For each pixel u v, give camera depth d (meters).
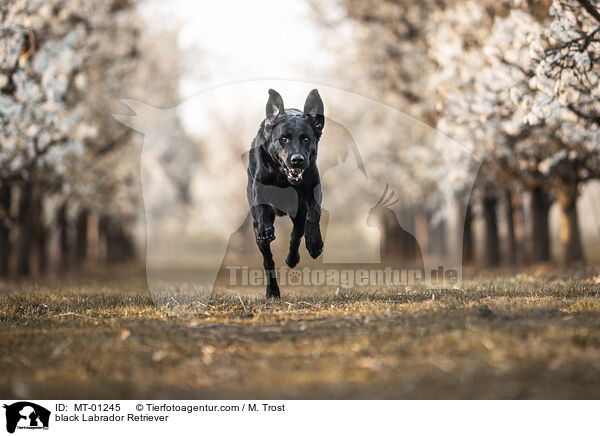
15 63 14.19
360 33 23.50
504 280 12.05
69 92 17.39
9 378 5.04
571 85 11.23
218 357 5.48
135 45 25.81
